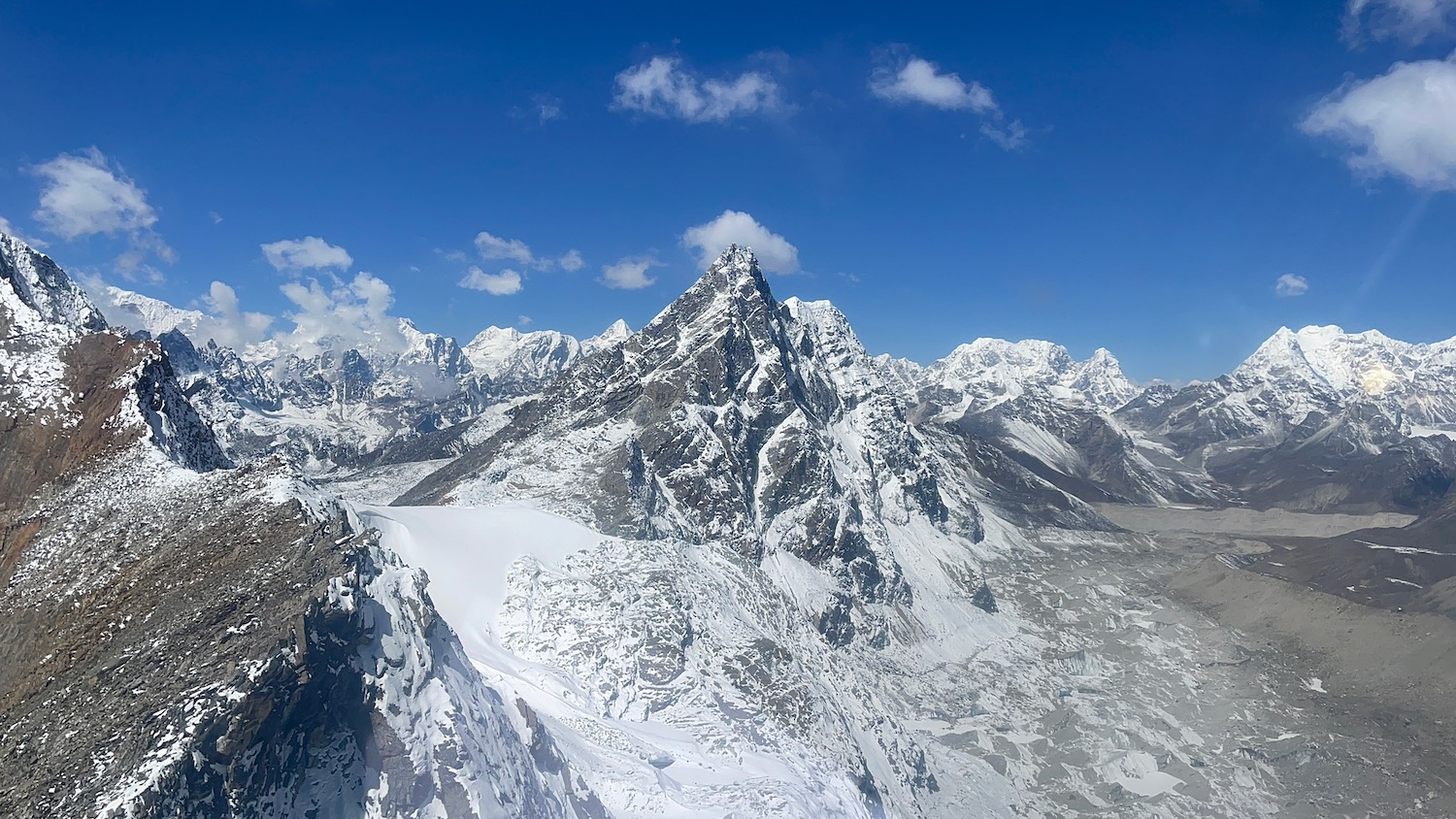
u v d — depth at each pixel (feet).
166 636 165.89
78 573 197.16
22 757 147.33
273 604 167.94
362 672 172.65
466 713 195.11
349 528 201.57
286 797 152.05
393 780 168.86
